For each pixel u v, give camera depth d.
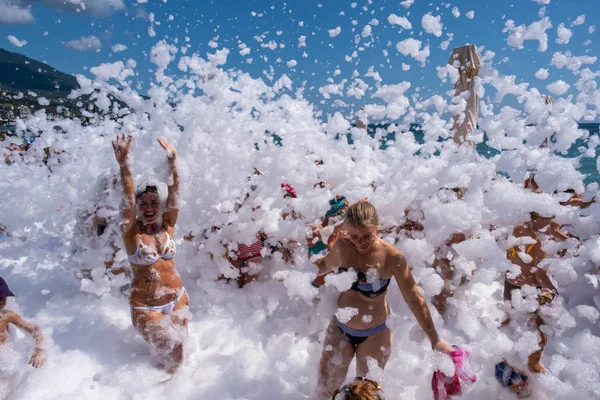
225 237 5.08
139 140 5.57
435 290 4.00
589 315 3.84
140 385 3.47
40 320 4.29
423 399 3.30
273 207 5.07
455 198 4.55
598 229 4.07
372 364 3.11
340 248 3.20
